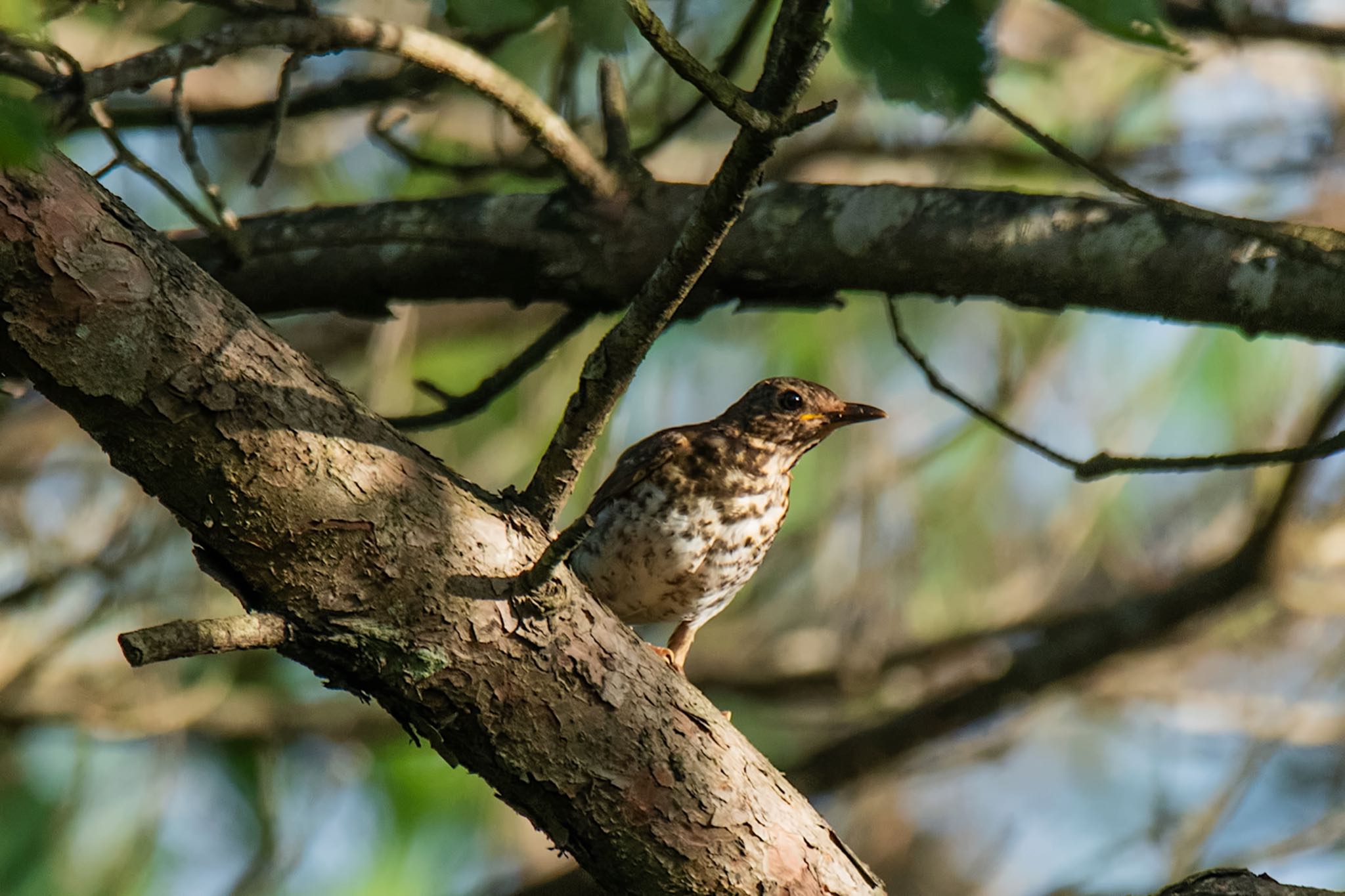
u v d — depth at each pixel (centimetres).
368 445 568
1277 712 1262
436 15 979
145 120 971
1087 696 1425
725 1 1070
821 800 1266
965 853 1562
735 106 505
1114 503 1400
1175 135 1330
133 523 1159
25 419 1316
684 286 564
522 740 598
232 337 545
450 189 1184
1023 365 1305
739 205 539
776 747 1355
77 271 514
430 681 580
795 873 636
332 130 1307
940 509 1356
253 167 1292
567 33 898
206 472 540
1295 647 1484
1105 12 612
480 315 1377
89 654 1241
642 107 1166
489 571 585
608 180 838
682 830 621
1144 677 1427
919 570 1345
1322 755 1477
